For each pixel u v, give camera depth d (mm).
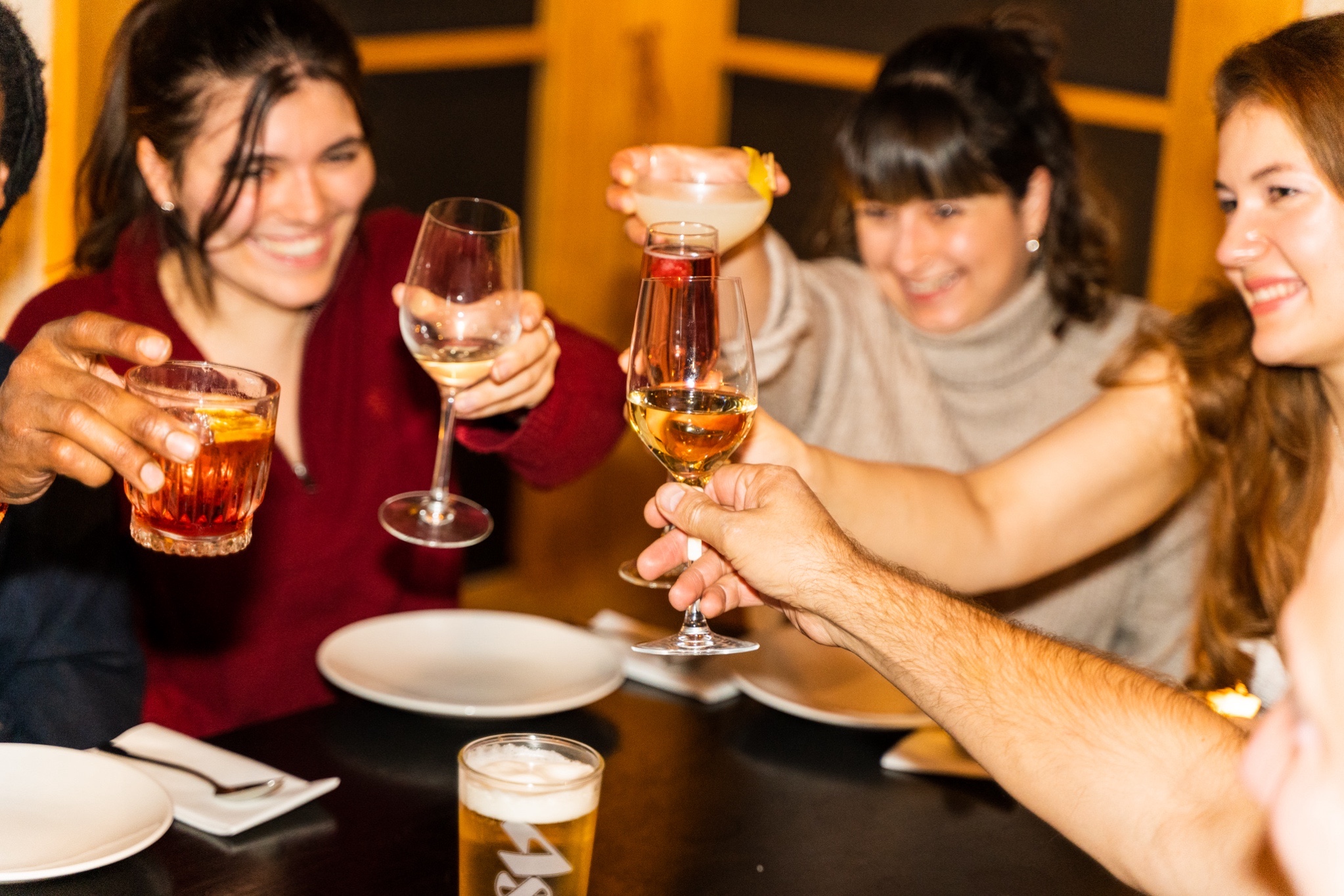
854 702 1336
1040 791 993
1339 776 447
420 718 1258
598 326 3730
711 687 1345
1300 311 1331
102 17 2035
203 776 1082
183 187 1547
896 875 1033
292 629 1704
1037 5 2977
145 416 933
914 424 2010
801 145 3408
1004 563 1521
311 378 1719
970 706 1016
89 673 1399
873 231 1939
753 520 1025
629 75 3564
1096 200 1964
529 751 933
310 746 1180
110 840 956
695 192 1450
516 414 1635
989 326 1958
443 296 1271
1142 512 1601
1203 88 2854
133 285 1636
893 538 1448
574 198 3668
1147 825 954
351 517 1739
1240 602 1536
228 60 1488
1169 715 994
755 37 3434
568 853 860
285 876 968
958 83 1820
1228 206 1397
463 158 3395
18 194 1329
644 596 3631
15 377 987
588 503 3688
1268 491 1495
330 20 1572
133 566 1618
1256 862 898
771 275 1699
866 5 3248
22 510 1363
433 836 1045
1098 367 1993
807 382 1916
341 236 1639
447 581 1837
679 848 1048
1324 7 2311
